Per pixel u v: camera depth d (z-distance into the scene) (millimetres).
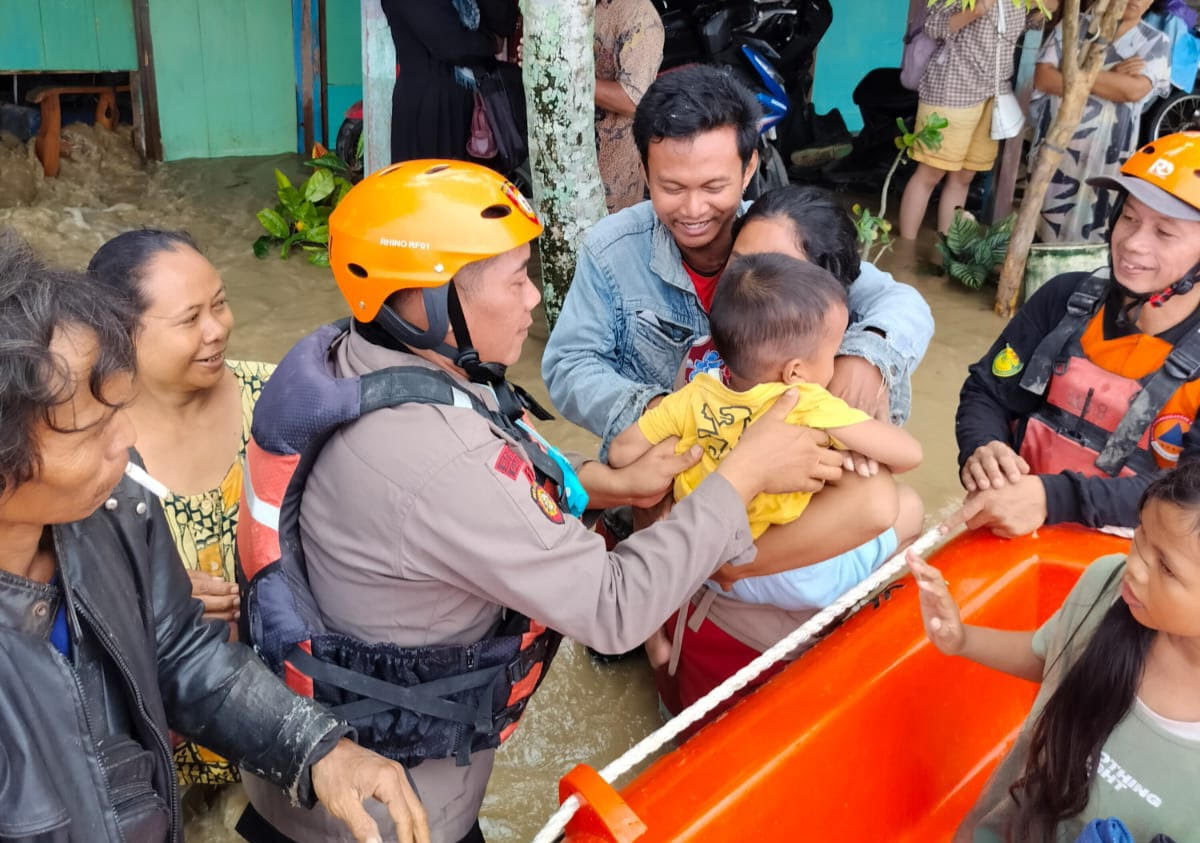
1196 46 5371
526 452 1870
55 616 1445
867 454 2012
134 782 1521
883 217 6789
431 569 1712
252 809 2094
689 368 2475
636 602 1764
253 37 7004
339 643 1788
